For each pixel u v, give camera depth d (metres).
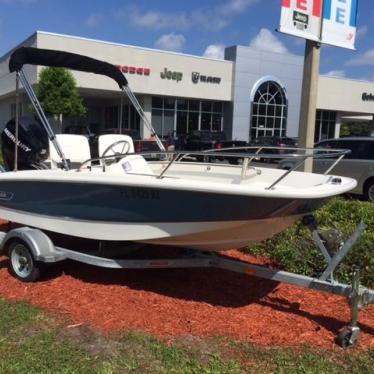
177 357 3.41
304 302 4.48
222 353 3.49
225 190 3.74
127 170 5.11
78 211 4.68
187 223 4.11
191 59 31.95
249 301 4.49
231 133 34.44
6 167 5.97
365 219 6.80
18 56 5.17
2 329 3.82
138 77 30.03
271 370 3.28
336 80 40.50
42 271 4.88
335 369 3.31
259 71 34.72
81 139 5.89
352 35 8.34
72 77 26.02
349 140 11.62
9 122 5.83
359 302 3.64
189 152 4.14
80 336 3.73
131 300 4.46
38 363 3.30
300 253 5.26
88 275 5.12
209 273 5.23
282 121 36.59
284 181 4.81
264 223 4.02
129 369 3.26
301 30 7.67
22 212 5.21
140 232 4.38
